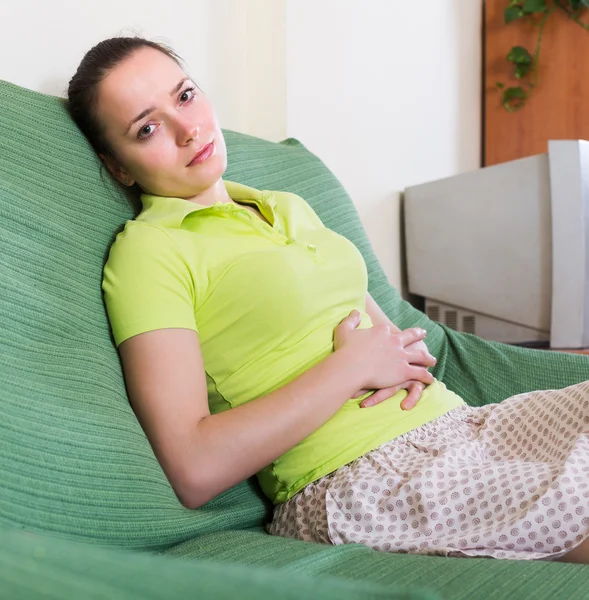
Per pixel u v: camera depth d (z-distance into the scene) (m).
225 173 1.49
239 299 1.16
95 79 1.21
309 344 1.18
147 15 1.71
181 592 0.40
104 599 0.39
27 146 1.11
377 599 0.41
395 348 1.19
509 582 0.71
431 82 2.85
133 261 1.12
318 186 1.68
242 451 1.02
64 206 1.12
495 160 3.22
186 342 1.08
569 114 3.08
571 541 0.89
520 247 2.41
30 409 0.86
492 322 2.47
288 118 2.09
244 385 1.16
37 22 1.42
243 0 2.08
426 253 2.55
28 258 1.01
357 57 2.39
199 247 1.18
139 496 0.91
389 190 2.59
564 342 2.35
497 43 3.20
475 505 0.96
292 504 1.11
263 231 1.26
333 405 1.10
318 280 1.22
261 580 0.42
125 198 1.28
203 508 1.09
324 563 0.79
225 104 2.02
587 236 2.32
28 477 0.80
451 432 1.16
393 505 1.00
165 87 1.23
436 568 0.77
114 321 1.09
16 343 0.92
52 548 0.47
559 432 1.07
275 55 2.08
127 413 1.00
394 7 2.59
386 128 2.56
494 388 1.52
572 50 3.07
